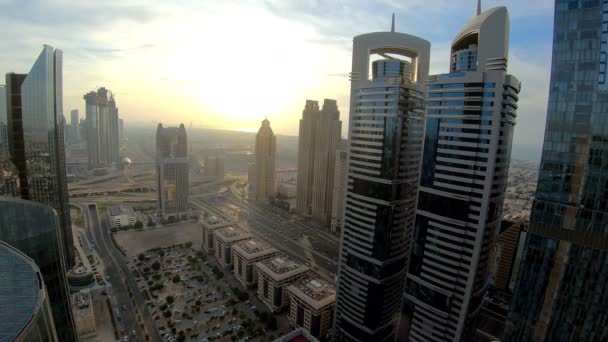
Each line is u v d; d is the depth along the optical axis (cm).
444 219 17350
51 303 13150
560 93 11888
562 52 11762
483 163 15875
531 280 12962
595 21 11069
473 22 16325
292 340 16325
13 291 9625
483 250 16638
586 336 11638
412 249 18962
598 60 11069
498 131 15488
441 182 17325
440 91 17050
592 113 11250
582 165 11531
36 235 13250
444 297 17625
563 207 12025
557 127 12031
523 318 13188
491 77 15388
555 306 12350
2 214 12912
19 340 8125
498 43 15125
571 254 11906
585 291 11631
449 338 17650
